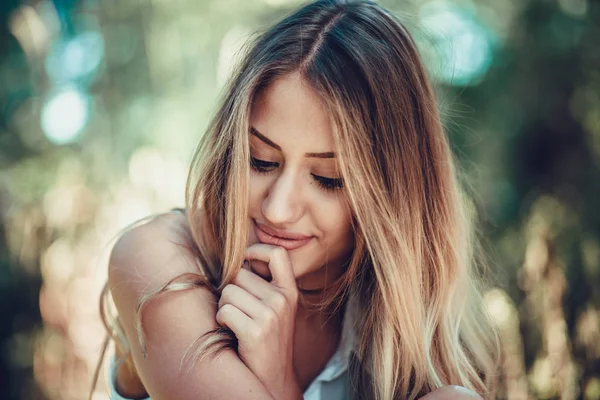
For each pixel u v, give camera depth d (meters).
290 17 1.00
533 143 2.32
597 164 2.24
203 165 1.04
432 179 1.11
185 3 3.20
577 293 2.06
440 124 1.12
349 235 1.08
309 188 0.98
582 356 1.98
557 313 2.05
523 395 1.96
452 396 0.96
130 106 3.35
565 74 2.27
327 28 0.98
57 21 3.22
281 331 0.97
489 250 2.22
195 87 3.30
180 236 1.05
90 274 2.72
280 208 0.94
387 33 1.04
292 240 1.01
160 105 3.34
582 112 2.26
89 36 3.29
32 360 2.63
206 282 0.99
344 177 0.96
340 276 1.14
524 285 2.12
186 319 0.95
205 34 3.21
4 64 3.11
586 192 2.21
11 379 2.62
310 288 1.13
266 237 1.01
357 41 0.99
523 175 2.32
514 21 2.36
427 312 1.13
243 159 0.96
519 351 2.02
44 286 2.67
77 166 3.07
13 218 2.78
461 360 1.17
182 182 3.21
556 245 2.14
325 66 0.94
